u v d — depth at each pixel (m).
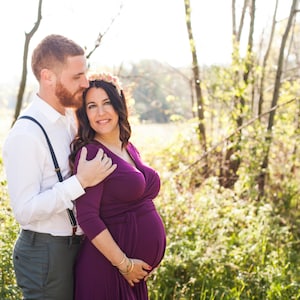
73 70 2.69
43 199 2.58
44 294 2.77
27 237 2.75
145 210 2.95
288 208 6.55
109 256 2.75
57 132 2.77
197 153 6.94
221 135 7.05
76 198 2.69
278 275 4.45
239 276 4.40
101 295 2.84
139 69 9.30
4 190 3.57
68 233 2.78
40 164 2.66
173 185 5.59
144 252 2.91
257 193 6.20
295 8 6.80
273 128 6.75
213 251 4.62
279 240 5.40
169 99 8.08
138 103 9.80
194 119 7.14
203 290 4.28
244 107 6.74
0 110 8.18
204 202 5.43
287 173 6.95
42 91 2.75
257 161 6.55
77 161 2.73
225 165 6.92
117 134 3.00
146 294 3.08
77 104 2.76
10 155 2.62
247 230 5.11
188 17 7.12
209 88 7.02
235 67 6.83
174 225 4.97
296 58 9.00
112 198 2.83
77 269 2.87
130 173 2.83
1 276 3.25
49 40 2.71
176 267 4.30
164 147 7.13
